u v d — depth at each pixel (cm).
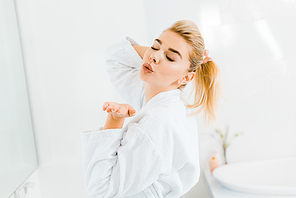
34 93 189
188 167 78
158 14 202
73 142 194
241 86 212
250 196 171
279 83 212
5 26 164
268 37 209
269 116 214
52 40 187
